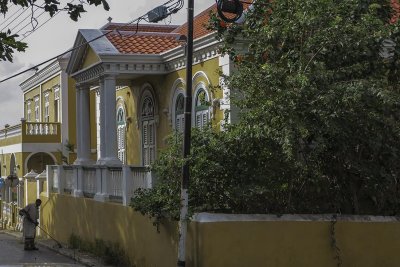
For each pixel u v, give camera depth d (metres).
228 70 14.76
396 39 11.46
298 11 10.62
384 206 11.36
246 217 10.39
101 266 14.20
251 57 11.74
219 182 10.69
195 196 10.75
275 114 10.09
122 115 23.14
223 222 10.23
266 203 10.80
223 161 10.58
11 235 25.16
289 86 10.17
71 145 28.75
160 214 11.66
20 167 32.44
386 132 10.37
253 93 10.61
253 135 10.22
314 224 10.67
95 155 30.39
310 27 10.64
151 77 20.03
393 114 10.55
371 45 10.88
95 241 16.27
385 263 11.05
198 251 10.25
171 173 11.09
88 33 19.00
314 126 9.94
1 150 37.47
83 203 17.44
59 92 32.91
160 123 19.52
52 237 20.12
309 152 10.45
